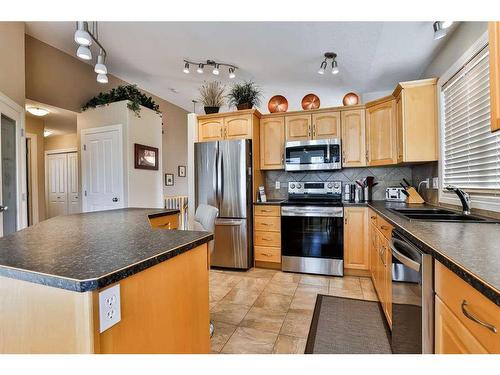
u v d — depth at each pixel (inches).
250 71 154.0
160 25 111.7
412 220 66.6
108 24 111.0
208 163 139.0
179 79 176.6
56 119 185.6
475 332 30.8
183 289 41.1
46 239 45.1
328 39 116.1
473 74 79.0
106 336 27.5
